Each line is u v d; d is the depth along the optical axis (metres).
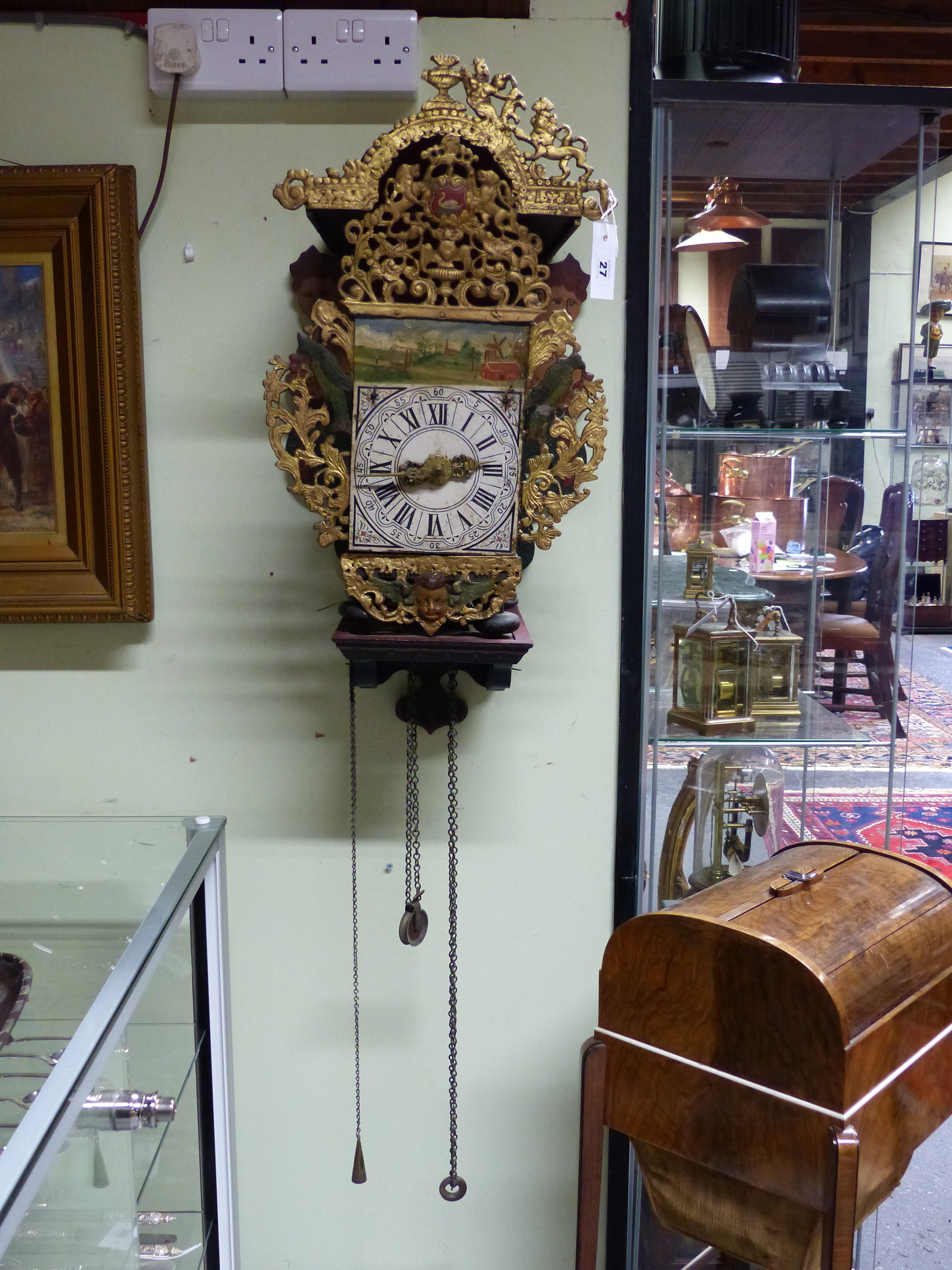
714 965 1.02
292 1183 1.51
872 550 1.38
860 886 1.12
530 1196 1.52
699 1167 1.08
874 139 1.29
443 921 1.45
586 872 1.44
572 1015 1.48
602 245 1.27
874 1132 1.00
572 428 1.14
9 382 1.29
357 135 1.27
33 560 1.31
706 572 1.38
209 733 1.40
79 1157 0.81
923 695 4.16
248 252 1.29
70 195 1.24
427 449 1.12
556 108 1.27
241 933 1.45
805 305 1.32
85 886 1.16
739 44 1.27
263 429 1.32
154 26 1.21
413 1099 1.49
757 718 1.40
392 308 1.09
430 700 1.36
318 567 1.36
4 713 1.39
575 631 1.38
